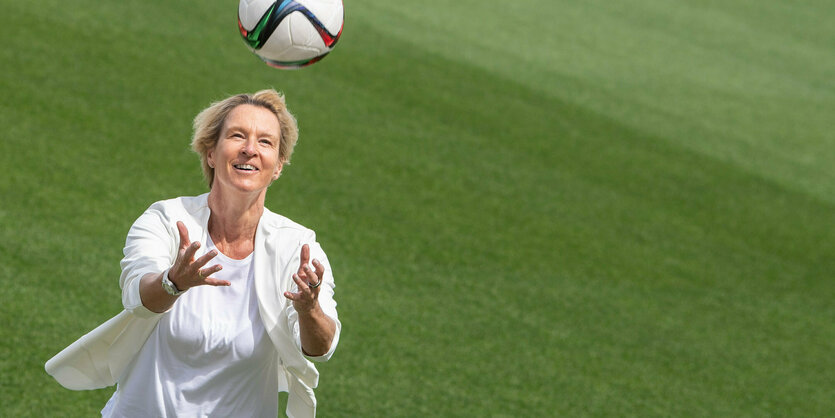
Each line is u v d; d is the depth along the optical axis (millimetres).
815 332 14008
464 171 16844
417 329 11547
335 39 6594
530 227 15383
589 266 14547
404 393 10086
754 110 24312
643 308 13602
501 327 12094
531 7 28312
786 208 18766
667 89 24422
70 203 12477
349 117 17781
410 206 15031
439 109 19344
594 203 16969
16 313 9859
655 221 16859
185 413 5367
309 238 5574
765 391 11984
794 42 31172
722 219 17641
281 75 18719
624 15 29953
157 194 13305
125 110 15602
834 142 23156
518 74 22609
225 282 4949
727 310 14156
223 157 5359
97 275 11016
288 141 5699
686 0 33188
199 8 20688
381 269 12844
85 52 17234
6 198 12164
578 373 11398
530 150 18578
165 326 5344
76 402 8750
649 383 11547
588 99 22297
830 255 17047
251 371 5484
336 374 10172
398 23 23672
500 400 10375
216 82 17547
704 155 20594
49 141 13969
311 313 5098
